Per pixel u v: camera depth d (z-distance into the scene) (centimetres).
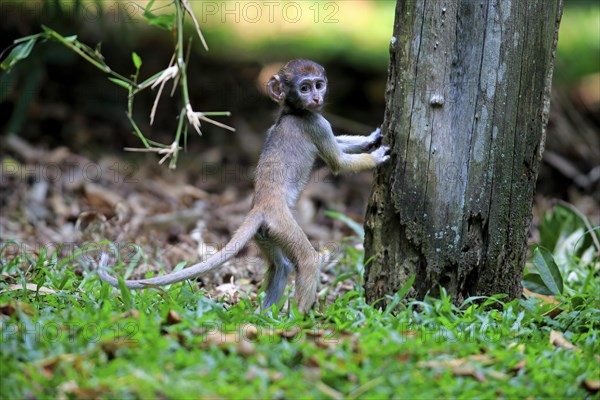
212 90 2244
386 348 739
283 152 1023
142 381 659
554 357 760
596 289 1054
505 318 865
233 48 2523
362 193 1908
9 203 1569
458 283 927
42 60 1959
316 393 663
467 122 895
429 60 889
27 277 1054
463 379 709
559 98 2111
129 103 1007
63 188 1667
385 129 937
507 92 891
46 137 1966
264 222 973
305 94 1037
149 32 2394
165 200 1739
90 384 663
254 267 1267
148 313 843
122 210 1508
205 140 2100
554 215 1334
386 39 2833
